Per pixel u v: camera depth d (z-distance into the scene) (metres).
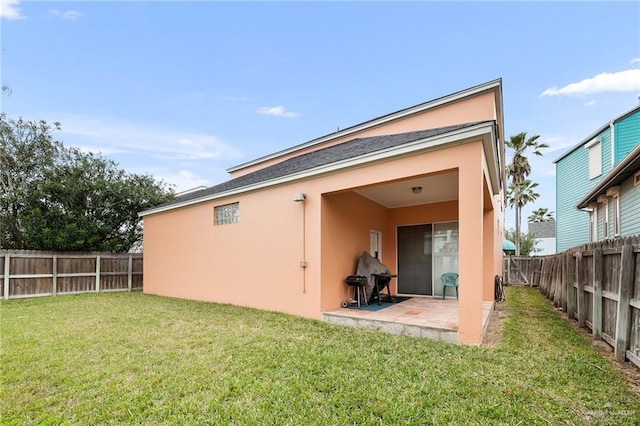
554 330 5.62
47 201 12.05
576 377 3.52
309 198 7.06
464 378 3.50
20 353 4.48
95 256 11.94
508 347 4.58
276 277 7.61
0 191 11.85
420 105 9.38
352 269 7.86
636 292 3.89
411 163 5.58
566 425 2.62
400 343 4.80
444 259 8.94
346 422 2.71
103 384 3.49
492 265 8.30
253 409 2.93
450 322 5.55
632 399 3.03
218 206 9.33
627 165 7.47
